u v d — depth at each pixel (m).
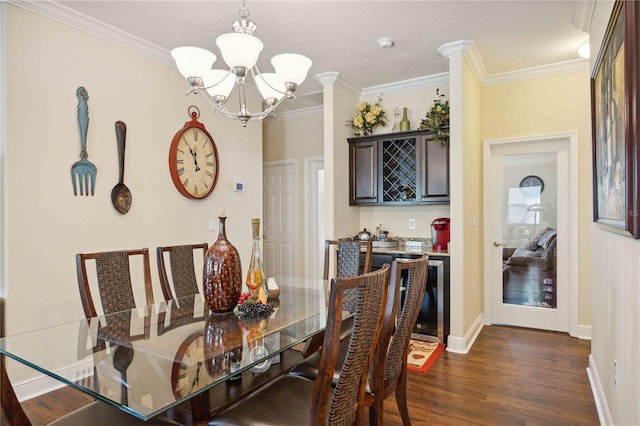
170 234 3.55
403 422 2.13
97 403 1.61
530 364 3.13
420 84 4.32
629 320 1.66
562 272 3.96
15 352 1.77
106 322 2.15
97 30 2.97
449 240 3.88
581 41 3.34
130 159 3.23
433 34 3.21
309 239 5.41
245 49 1.96
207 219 3.92
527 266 4.14
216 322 2.11
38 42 2.65
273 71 3.97
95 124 2.98
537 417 2.34
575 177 3.82
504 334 3.92
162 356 1.70
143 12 2.81
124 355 1.71
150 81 3.40
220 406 1.86
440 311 3.61
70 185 2.82
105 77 3.05
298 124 5.48
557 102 3.90
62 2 2.67
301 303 2.50
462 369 3.05
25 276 2.58
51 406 2.51
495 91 4.19
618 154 1.73
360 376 1.52
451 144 3.49
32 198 2.62
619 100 1.69
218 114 4.07
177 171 3.58
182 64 2.03
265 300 2.30
